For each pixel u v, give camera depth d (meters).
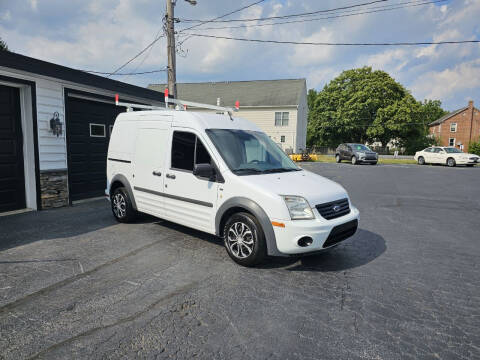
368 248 5.00
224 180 4.22
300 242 3.74
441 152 24.73
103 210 7.32
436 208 8.23
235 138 4.80
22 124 7.01
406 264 4.35
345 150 26.44
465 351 2.52
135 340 2.58
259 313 3.02
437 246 5.16
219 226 4.33
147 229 5.76
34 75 6.76
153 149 5.32
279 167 4.77
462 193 10.76
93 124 8.81
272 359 2.38
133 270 3.96
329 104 45.69
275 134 32.97
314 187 4.13
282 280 3.76
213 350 2.47
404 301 3.31
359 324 2.87
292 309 3.11
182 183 4.80
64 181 7.68
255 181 4.02
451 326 2.87
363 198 9.67
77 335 2.62
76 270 3.94
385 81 41.28
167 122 5.14
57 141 7.44
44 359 2.33
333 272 4.03
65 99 7.54
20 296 3.27
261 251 3.93
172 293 3.38
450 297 3.42
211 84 37.81
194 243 5.02
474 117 49.94
